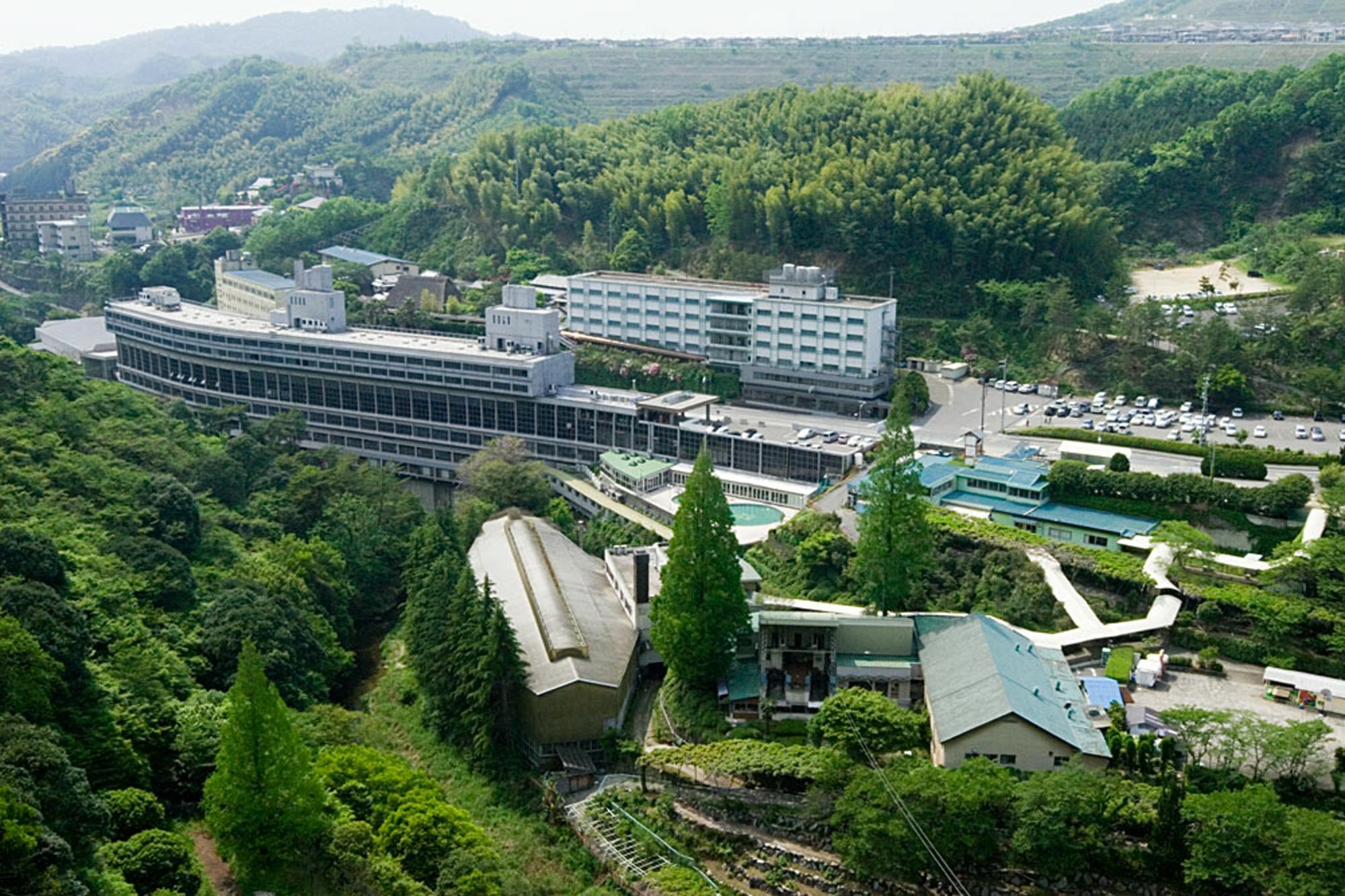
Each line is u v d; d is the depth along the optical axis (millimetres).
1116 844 125375
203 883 121125
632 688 179250
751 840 139500
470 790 160375
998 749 137625
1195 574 186625
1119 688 156500
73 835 111812
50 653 135750
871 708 145500
